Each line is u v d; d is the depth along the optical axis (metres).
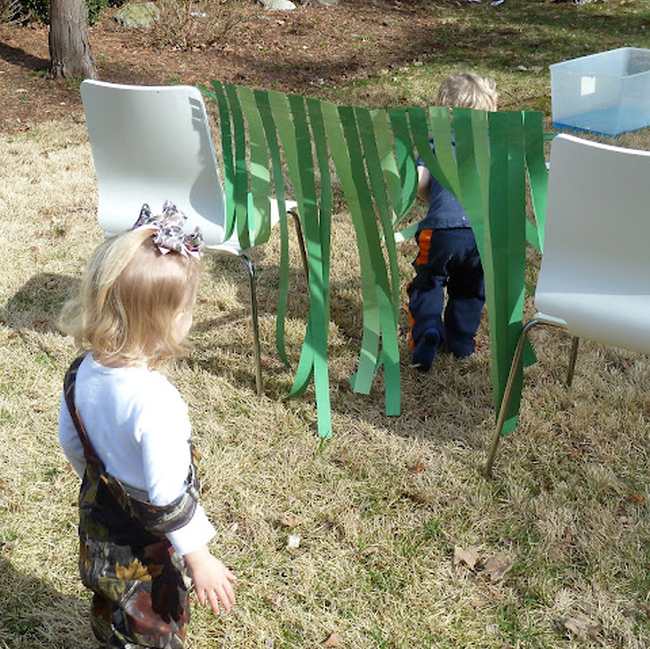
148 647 1.92
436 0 12.16
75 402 1.77
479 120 2.61
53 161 5.95
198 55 9.07
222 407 3.37
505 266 2.71
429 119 2.93
